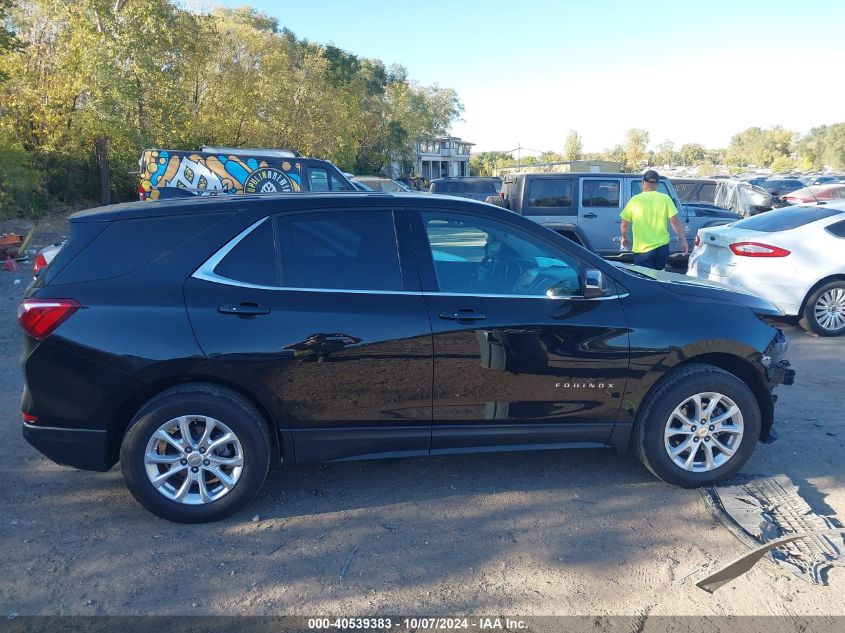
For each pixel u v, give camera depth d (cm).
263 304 374
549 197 1199
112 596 313
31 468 446
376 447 399
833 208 818
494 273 406
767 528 369
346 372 381
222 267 377
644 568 338
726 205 1722
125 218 382
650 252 862
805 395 602
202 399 367
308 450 392
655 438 412
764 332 424
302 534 370
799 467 457
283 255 385
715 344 412
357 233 396
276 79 3141
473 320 390
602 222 1191
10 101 2242
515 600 313
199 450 372
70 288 365
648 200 853
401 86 5997
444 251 403
